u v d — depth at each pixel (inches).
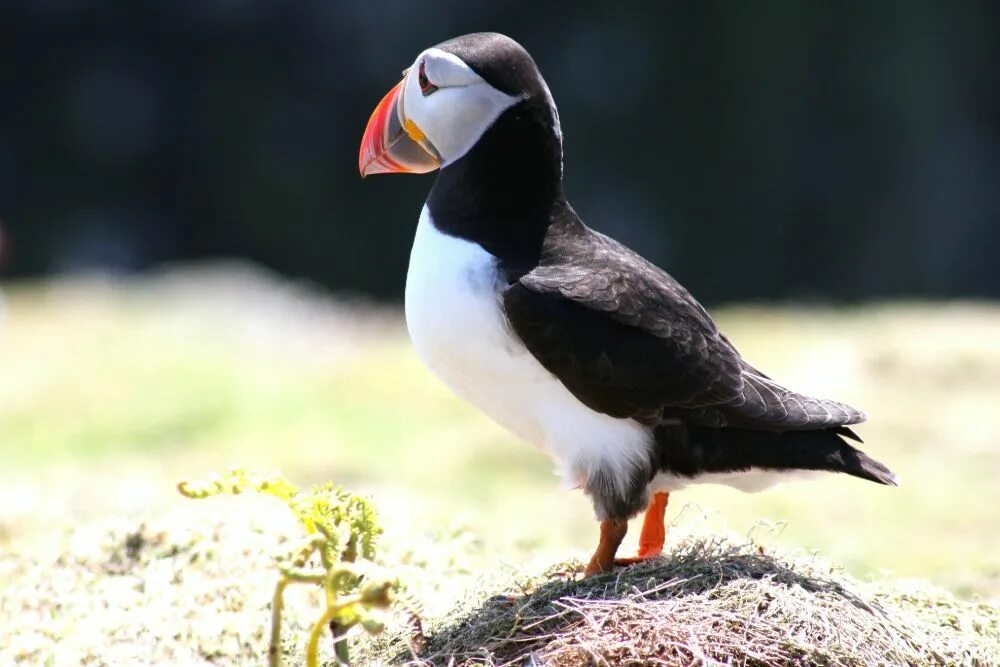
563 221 231.3
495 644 202.7
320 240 1359.5
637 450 223.5
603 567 225.3
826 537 370.0
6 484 400.8
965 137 1425.9
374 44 1354.6
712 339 227.0
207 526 269.9
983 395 549.0
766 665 190.4
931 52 1413.6
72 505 352.2
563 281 219.3
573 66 1409.9
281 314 822.5
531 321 215.8
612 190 1412.4
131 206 1341.0
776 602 200.1
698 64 1422.2
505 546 298.8
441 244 224.4
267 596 246.8
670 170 1424.7
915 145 1416.1
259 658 232.7
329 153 1364.4
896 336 627.5
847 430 233.8
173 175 1353.3
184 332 707.4
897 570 321.4
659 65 1416.1
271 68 1355.8
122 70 1337.4
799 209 1428.4
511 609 211.5
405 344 741.9
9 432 545.6
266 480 176.2
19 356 647.1
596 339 217.0
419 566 262.2
